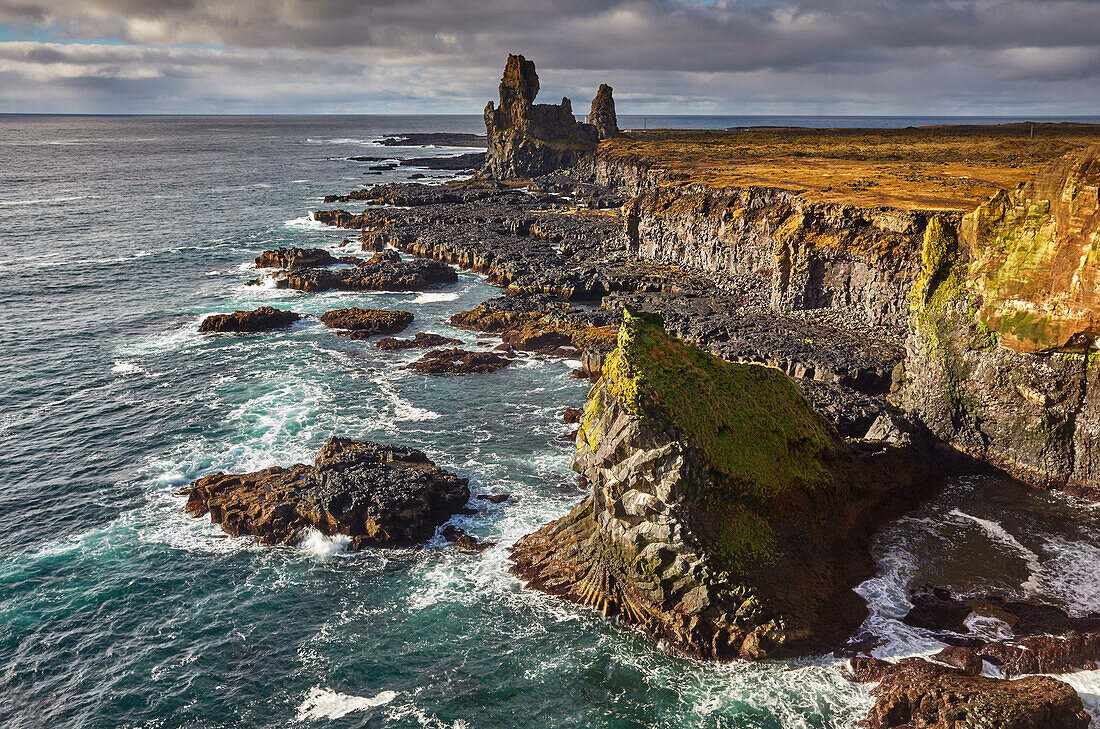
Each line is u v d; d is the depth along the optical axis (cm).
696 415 4450
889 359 7762
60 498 5719
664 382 4538
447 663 4197
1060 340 5450
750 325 9038
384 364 8619
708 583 4234
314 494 5306
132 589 4731
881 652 4134
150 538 5238
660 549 4331
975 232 6025
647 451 4331
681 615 4281
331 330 9831
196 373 8262
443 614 4562
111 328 9794
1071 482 5672
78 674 4091
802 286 9606
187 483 5944
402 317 10075
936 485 5875
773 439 4781
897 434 6019
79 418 7075
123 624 4447
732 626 4191
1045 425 5709
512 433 6881
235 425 6950
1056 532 5209
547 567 4906
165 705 3900
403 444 6619
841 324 9156
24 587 4731
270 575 4884
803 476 4791
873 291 8962
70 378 8062
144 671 4116
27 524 5381
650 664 4181
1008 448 5953
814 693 3934
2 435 6706
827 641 4228
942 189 11906
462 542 5203
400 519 5197
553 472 6175
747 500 4466
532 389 7925
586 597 4647
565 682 4066
